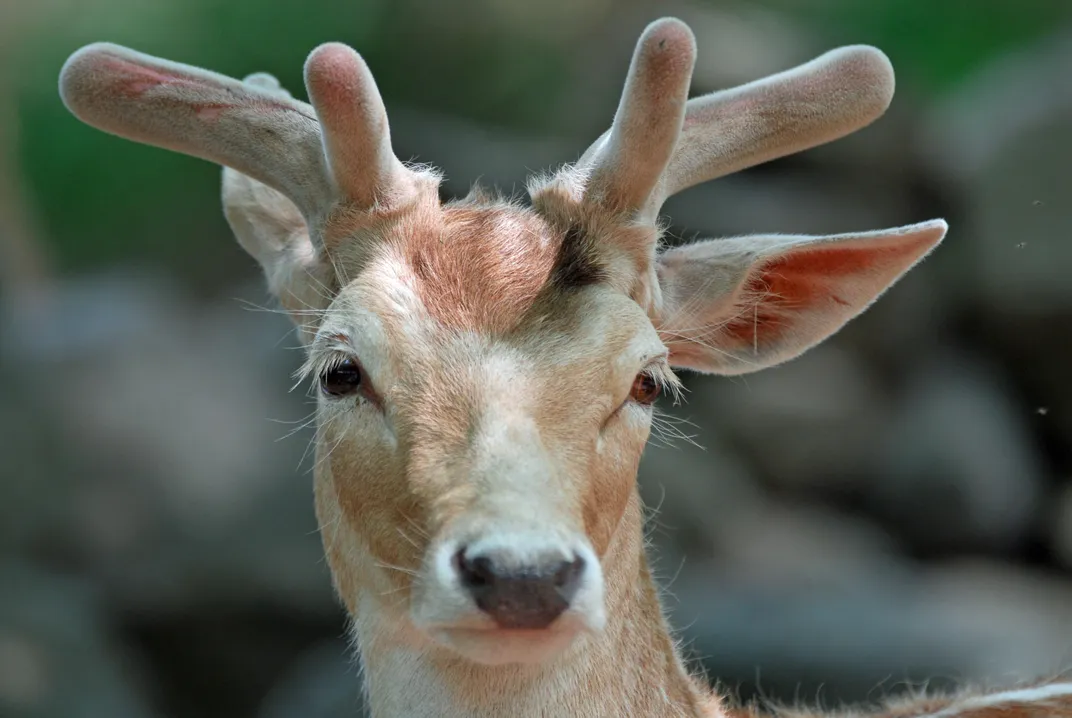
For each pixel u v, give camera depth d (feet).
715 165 27.20
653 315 25.02
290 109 25.90
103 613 67.26
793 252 26.30
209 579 67.77
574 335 22.43
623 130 23.84
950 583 75.66
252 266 99.55
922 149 88.28
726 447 81.97
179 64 26.14
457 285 22.80
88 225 103.09
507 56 106.73
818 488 82.58
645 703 25.18
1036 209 85.35
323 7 104.58
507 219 23.77
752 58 87.76
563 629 20.13
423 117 90.89
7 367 73.56
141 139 26.11
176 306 87.15
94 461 70.33
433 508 21.09
